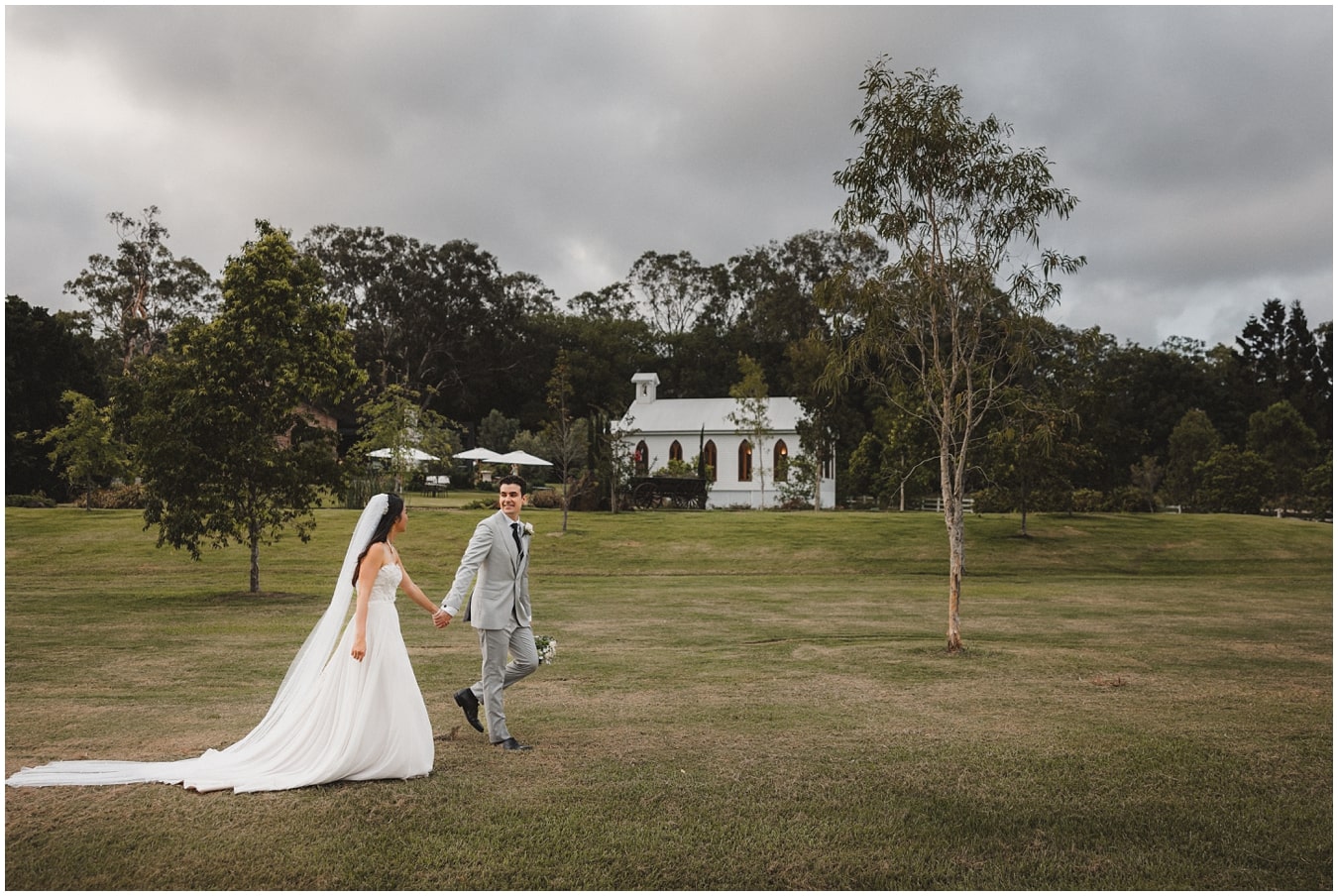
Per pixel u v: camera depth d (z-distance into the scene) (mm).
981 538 30141
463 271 78688
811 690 9016
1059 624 14438
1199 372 76562
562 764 6266
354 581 6141
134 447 17969
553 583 21906
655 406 60688
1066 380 31016
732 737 7066
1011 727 7492
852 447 60844
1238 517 35125
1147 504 51375
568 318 89312
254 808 5281
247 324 17797
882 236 12422
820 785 5902
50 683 9039
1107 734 7227
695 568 26109
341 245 75688
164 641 11898
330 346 19016
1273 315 86125
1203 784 6023
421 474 48125
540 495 40594
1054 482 31062
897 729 7363
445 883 4469
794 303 85000
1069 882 4645
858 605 17250
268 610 15703
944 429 12164
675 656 11117
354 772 5762
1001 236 12109
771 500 56000
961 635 13125
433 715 7836
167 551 25531
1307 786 6004
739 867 4707
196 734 6906
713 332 88625
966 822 5348
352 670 5863
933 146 11891
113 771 5855
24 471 43906
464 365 79625
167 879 4426
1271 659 11016
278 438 20594
